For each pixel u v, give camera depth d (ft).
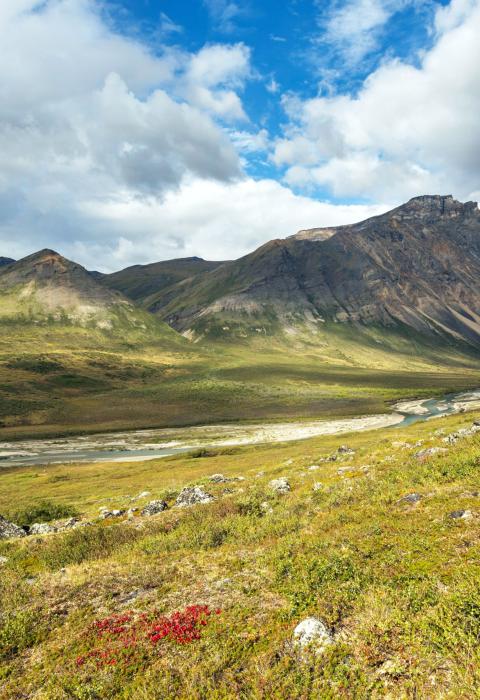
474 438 86.38
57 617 42.32
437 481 62.13
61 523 95.81
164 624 37.24
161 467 241.35
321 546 47.21
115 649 34.68
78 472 256.32
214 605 40.04
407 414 509.35
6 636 38.78
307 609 35.81
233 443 381.19
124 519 87.86
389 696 24.64
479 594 30.40
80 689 30.07
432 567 37.01
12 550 69.05
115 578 50.39
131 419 560.61
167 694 28.58
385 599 33.63
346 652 29.22
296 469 119.24
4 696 31.17
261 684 27.76
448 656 26.09
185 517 73.92
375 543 44.37
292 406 625.82
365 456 109.91
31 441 437.17
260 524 63.16
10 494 190.29
